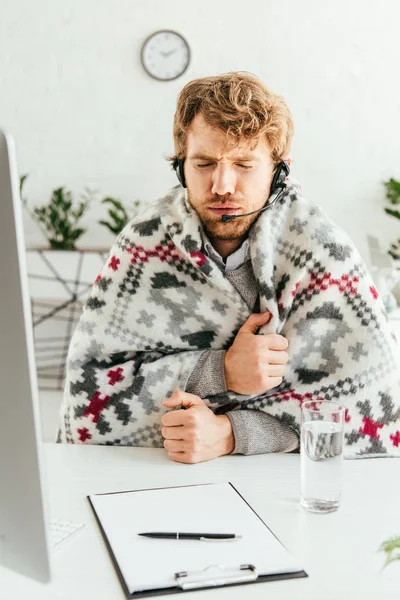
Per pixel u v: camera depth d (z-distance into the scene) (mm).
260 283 1212
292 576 767
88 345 1278
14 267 566
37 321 3324
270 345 1188
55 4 3467
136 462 1104
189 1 3428
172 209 1261
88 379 1258
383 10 3381
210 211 1163
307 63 3443
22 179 3604
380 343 1206
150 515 906
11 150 548
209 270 1206
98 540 849
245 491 996
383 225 3535
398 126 3463
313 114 3479
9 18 3490
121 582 756
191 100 1117
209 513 913
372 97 3449
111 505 935
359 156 3498
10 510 637
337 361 1217
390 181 3424
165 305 1274
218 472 1067
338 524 895
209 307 1259
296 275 1224
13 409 604
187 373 1219
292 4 3400
